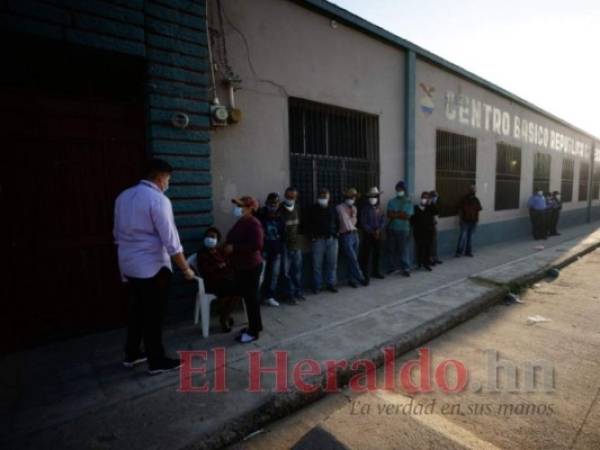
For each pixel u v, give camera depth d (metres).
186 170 3.77
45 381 2.66
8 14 2.77
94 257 3.47
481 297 4.69
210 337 3.46
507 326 4.00
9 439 2.02
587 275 6.42
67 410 2.30
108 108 3.45
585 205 16.62
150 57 3.49
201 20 3.79
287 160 4.80
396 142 6.40
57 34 2.97
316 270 4.95
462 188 8.22
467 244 7.77
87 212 3.40
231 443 2.12
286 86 4.74
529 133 10.99
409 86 6.41
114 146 3.50
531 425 2.21
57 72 3.20
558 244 9.48
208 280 3.44
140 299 2.73
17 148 3.05
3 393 2.50
